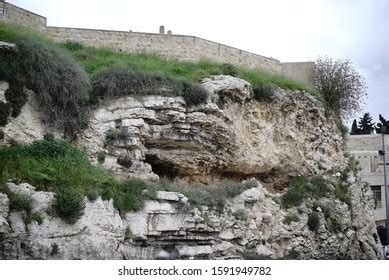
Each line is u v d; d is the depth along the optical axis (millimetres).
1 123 22219
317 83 43594
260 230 28438
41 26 30609
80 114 24703
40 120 23547
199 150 27969
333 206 34375
